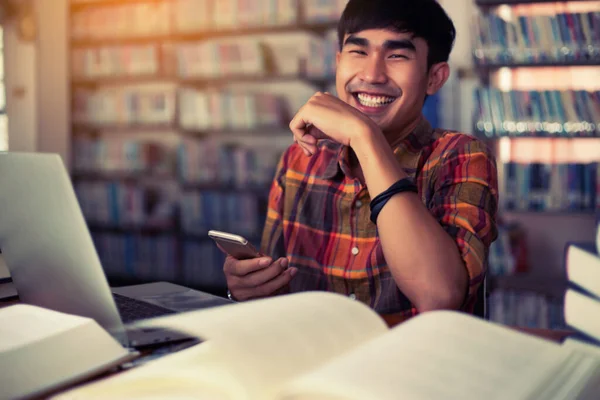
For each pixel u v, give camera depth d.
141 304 0.88
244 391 0.49
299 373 0.52
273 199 1.30
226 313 0.64
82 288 0.67
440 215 1.00
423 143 1.16
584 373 0.51
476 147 1.09
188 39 4.37
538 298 3.05
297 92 4.29
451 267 0.86
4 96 5.21
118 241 4.48
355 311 0.65
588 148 3.33
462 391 0.45
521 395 0.45
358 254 1.13
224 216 4.15
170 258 4.33
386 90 1.13
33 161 0.67
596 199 3.04
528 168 3.12
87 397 0.52
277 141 4.36
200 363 0.52
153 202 4.63
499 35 3.11
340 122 0.97
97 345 0.60
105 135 4.86
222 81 4.39
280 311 0.62
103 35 4.48
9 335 0.59
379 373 0.46
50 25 4.73
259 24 3.95
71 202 0.65
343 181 1.18
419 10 1.11
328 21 3.80
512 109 3.10
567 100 3.06
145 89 4.70
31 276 0.73
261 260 0.94
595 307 0.63
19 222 0.71
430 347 0.52
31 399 0.54
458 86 3.66
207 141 4.35
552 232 3.47
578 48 3.03
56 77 4.75
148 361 0.61
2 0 4.96
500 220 3.29
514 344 0.55
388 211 0.88
